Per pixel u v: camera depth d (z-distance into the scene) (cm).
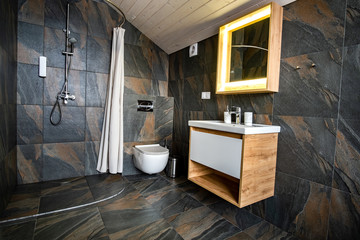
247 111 206
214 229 168
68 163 270
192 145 213
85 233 155
